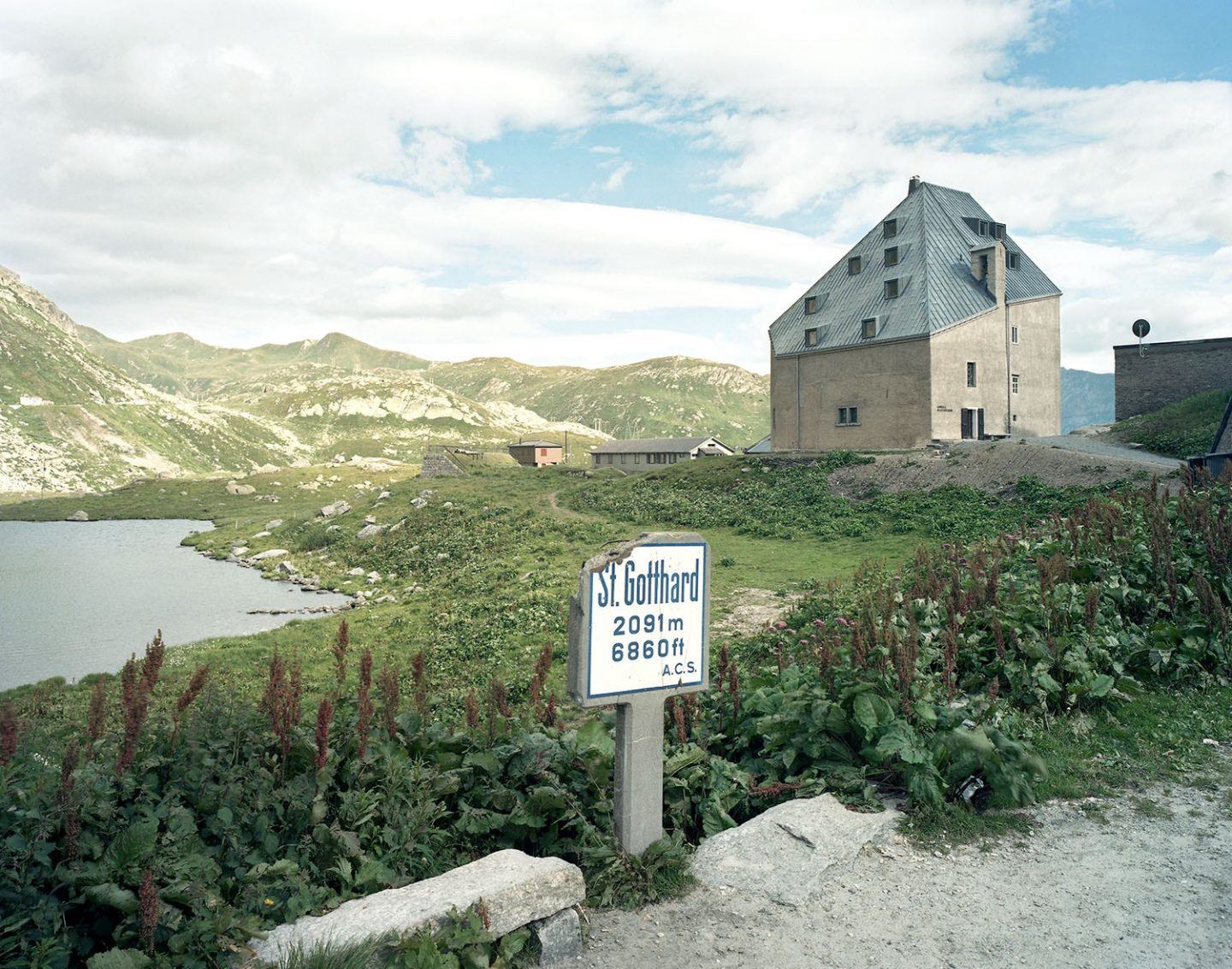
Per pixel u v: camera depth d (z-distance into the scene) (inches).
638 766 260.8
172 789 237.9
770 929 231.0
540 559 1865.2
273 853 233.8
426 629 1293.1
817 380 2711.6
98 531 4281.5
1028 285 2687.0
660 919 237.3
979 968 211.6
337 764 269.9
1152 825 296.7
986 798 315.0
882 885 255.0
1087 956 216.5
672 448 4143.7
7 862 197.2
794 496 2076.8
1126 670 445.1
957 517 1588.3
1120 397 2491.4
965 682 429.4
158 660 260.2
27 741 240.4
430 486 3595.0
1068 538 649.6
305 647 1243.2
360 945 194.1
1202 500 701.9
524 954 215.9
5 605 1984.5
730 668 379.9
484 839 274.4
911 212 2682.1
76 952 195.8
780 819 287.1
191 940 192.4
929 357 2365.9
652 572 264.5
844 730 334.0
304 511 4121.6
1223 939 223.5
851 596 852.6
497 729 311.7
